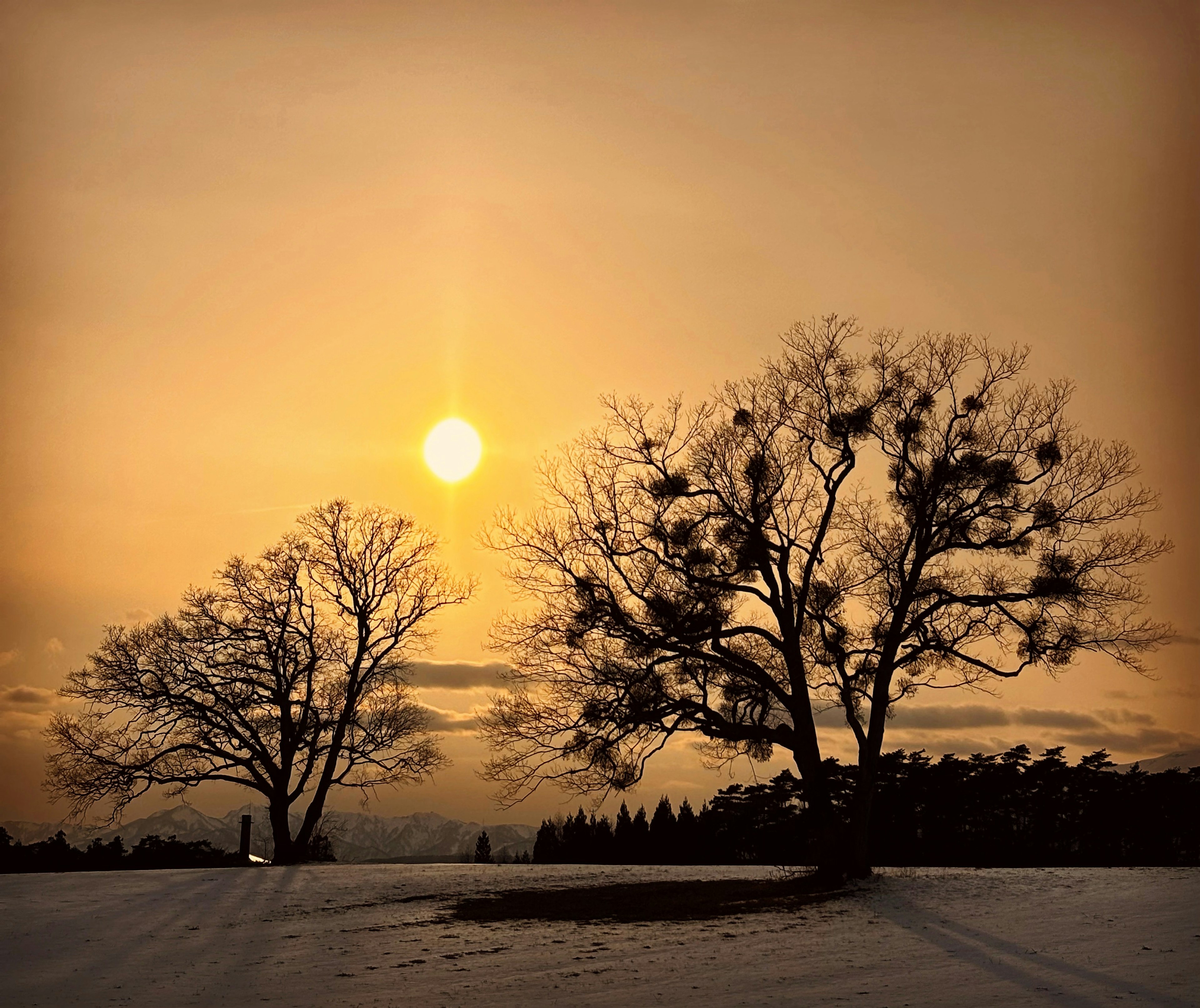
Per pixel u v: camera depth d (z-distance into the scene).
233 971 19.58
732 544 31.88
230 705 46.19
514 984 18.03
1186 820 50.50
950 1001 15.81
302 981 18.66
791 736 31.41
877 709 31.61
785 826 49.88
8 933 23.72
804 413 33.84
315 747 46.25
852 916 24.14
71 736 46.47
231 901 28.17
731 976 18.20
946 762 52.69
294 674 46.91
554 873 34.84
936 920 23.27
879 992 16.58
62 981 19.05
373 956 20.78
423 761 47.44
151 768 46.12
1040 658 31.75
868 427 32.88
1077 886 27.84
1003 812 52.09
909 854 51.00
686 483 32.88
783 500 33.06
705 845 56.53
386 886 31.14
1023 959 18.80
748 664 31.67
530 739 32.06
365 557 48.94
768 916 24.55
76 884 31.38
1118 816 51.34
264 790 46.06
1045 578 31.11
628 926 23.77
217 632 47.44
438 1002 16.81
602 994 17.06
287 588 48.53
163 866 46.00
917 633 32.44
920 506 31.81
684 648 31.64
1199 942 19.73
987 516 32.44
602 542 32.88
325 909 26.95
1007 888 27.80
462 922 24.81
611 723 31.59
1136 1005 15.38
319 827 48.50
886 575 32.84
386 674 48.53
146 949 21.88
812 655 33.19
